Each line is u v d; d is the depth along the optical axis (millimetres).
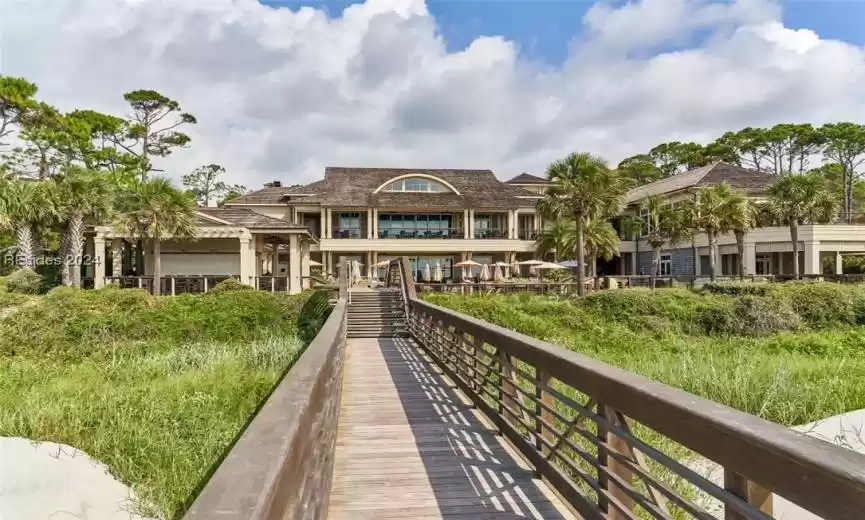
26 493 5531
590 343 18141
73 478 5949
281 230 24828
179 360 14078
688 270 33594
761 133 49906
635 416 2395
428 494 3666
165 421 7637
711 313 20219
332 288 21297
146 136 41344
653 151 60125
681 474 2135
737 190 30312
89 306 18078
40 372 13000
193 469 6324
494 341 4996
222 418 8203
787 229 28484
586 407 3100
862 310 20750
